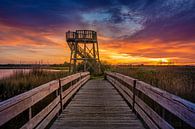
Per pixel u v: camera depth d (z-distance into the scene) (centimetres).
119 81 1001
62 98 566
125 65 2305
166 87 668
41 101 569
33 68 1193
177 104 250
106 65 2755
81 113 539
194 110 202
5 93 645
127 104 661
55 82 489
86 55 2409
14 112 244
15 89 684
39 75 1066
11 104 234
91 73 2442
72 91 788
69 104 662
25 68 1202
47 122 404
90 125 435
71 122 457
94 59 2441
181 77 909
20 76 963
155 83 799
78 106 629
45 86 394
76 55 2402
